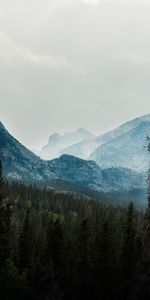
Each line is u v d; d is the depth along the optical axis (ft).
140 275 165.37
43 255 271.69
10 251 261.03
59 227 278.05
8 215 241.96
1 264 223.51
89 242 276.21
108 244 250.37
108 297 243.40
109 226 258.16
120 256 250.37
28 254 277.03
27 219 287.89
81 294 248.93
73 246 272.72
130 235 250.57
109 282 242.17
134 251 244.42
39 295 225.56
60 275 250.16
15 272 215.92
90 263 253.44
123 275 241.76
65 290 247.91
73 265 254.27
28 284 227.20
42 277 239.71
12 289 206.08
